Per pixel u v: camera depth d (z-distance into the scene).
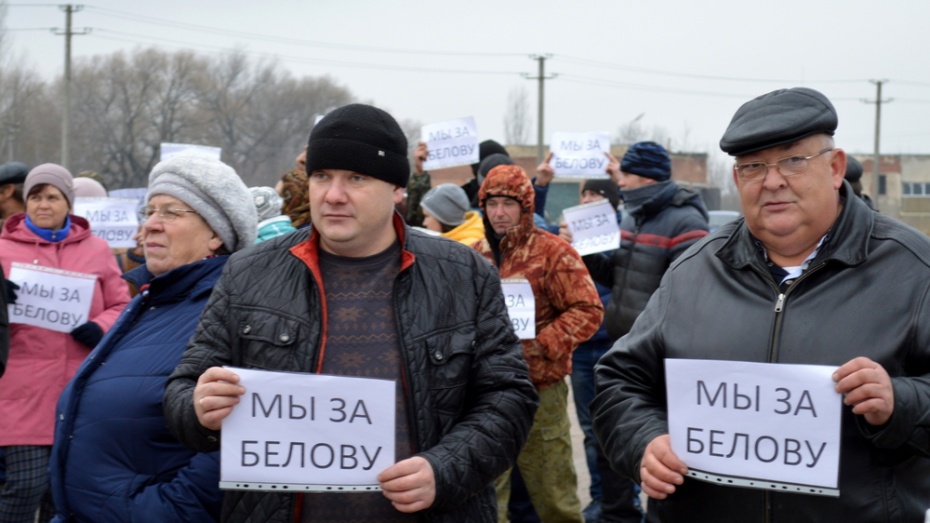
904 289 2.70
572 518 5.45
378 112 3.02
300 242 3.08
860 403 2.53
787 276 2.86
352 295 2.99
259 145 43.38
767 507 2.75
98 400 3.26
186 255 3.55
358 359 2.93
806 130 2.73
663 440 2.84
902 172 59.84
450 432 2.94
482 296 3.07
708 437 2.75
